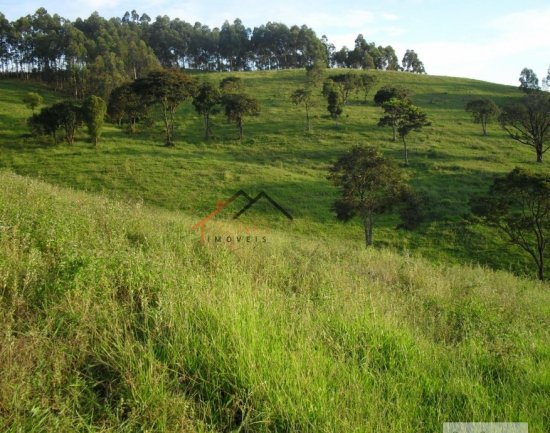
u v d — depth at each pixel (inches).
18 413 116.6
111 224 336.8
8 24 4306.1
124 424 124.5
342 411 136.7
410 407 144.3
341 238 1218.0
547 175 1026.1
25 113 2583.7
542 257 1047.0
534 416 145.3
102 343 153.1
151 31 6338.6
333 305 230.1
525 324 265.9
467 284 387.9
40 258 206.8
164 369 141.0
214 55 6412.4
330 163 1966.0
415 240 1240.2
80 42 4372.5
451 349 202.5
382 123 2319.1
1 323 156.0
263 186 1589.6
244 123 2662.4
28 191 419.5
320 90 3597.4
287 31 6181.1
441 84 3882.9
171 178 1616.6
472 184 1672.0
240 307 187.0
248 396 133.8
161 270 226.4
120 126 2610.7
